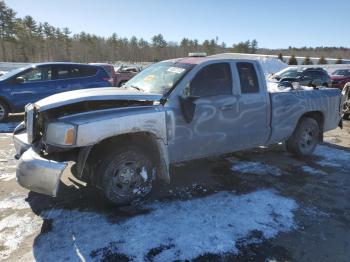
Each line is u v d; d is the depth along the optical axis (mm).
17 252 3252
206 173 5410
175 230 3682
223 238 3555
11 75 9664
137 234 3586
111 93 4133
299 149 6223
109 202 4059
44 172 3621
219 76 4906
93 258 3182
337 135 8648
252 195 4629
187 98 4422
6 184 4832
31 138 3951
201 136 4695
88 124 3693
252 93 5234
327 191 4867
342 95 6879
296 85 6375
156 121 4145
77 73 10328
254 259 3242
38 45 72438
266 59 27750
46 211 4043
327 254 3365
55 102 3846
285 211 4199
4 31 63438
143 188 4250
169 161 4469
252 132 5301
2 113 9555
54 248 3322
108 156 3957
